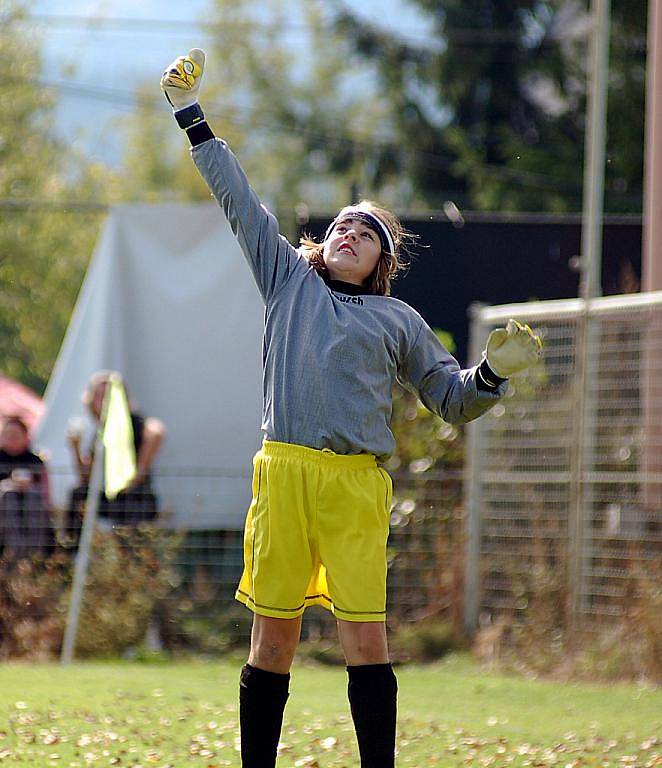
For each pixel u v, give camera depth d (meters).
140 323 42.09
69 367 42.03
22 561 36.09
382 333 16.03
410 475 37.19
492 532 35.59
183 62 16.48
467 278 42.91
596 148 37.38
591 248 37.28
